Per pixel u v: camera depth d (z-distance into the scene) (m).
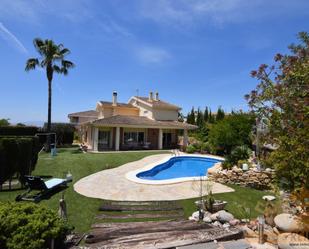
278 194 6.70
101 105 39.31
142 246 6.70
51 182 13.05
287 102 5.70
